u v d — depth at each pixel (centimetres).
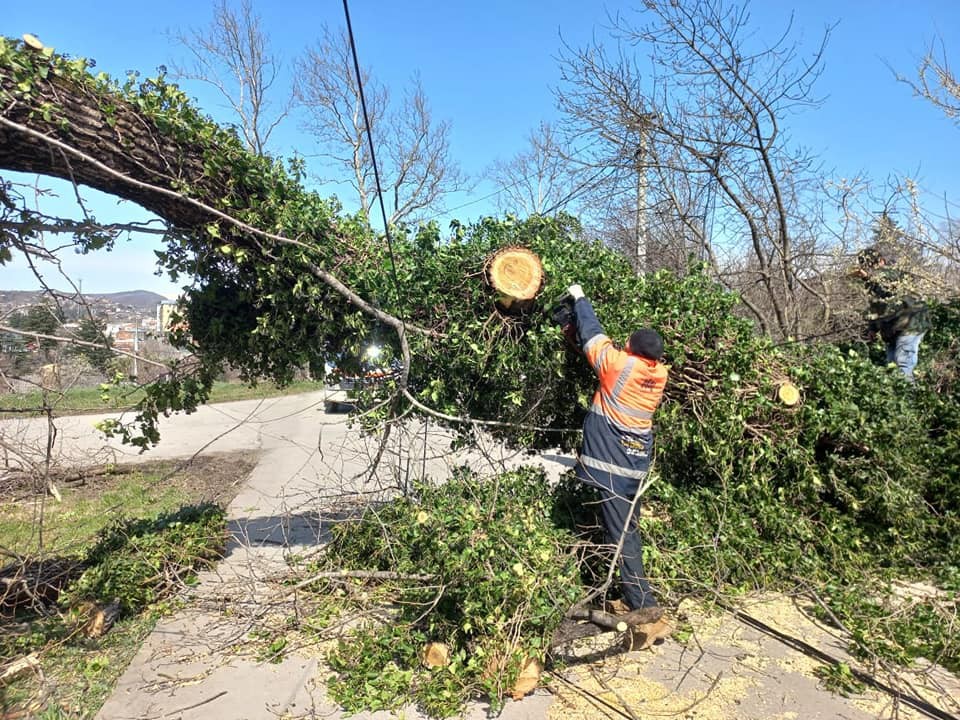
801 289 934
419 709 340
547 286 420
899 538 495
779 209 812
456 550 376
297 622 434
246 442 1282
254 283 455
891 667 367
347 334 464
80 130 354
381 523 459
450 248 435
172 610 466
